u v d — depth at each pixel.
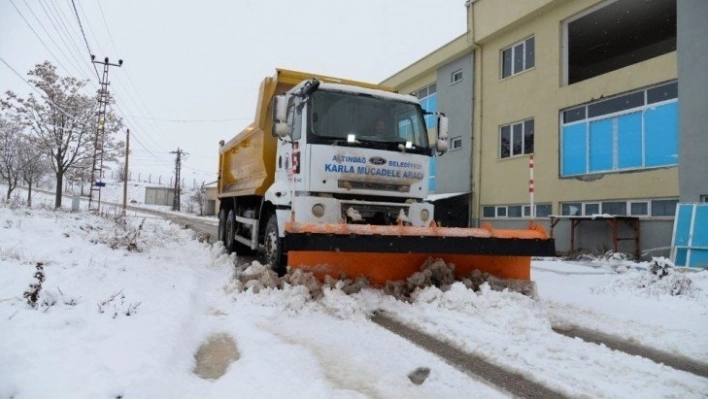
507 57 18.20
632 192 13.13
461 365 3.88
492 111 18.50
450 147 20.84
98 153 20.48
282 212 7.04
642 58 20.02
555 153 15.67
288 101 7.07
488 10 18.31
